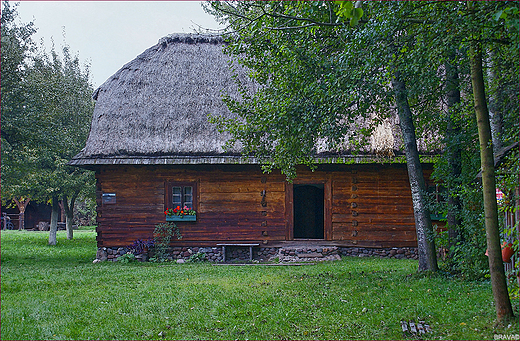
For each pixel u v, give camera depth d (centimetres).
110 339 542
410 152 923
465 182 857
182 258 1382
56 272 1066
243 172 1404
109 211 1388
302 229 2011
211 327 586
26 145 1255
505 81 711
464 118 873
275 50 850
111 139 1367
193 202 1395
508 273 662
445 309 626
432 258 897
